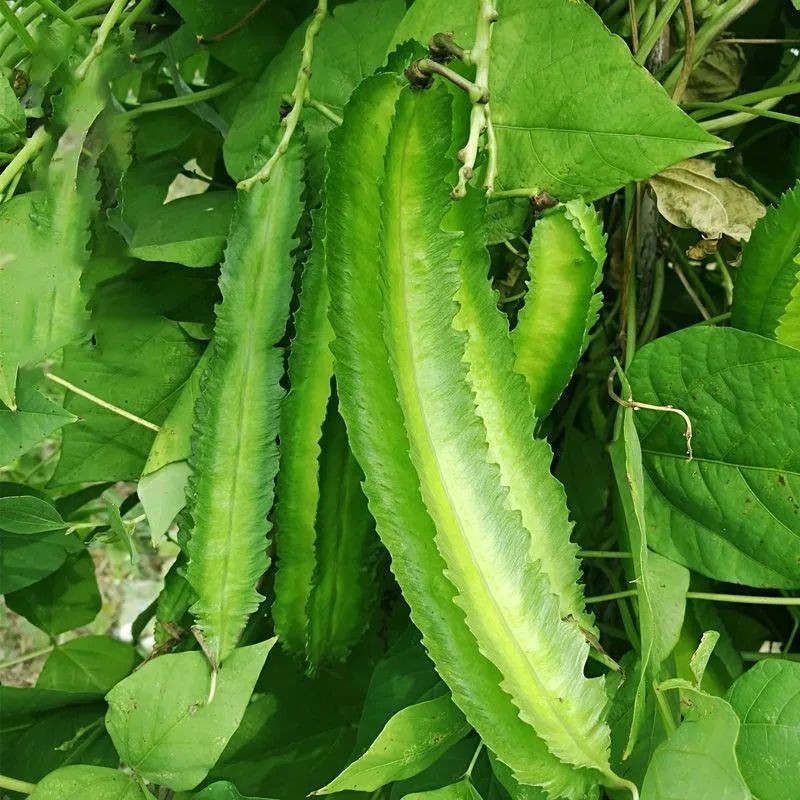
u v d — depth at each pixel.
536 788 0.30
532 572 0.29
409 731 0.30
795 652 0.40
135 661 0.43
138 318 0.38
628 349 0.36
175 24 0.39
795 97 0.40
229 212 0.36
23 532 0.36
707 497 0.33
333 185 0.30
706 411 0.33
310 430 0.32
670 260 0.40
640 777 0.31
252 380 0.32
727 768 0.27
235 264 0.33
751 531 0.33
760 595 0.37
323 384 0.32
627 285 0.36
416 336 0.29
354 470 0.34
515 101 0.32
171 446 0.34
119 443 0.38
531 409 0.31
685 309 0.43
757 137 0.40
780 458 0.32
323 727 0.39
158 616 0.35
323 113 0.33
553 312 0.31
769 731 0.30
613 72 0.31
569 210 0.31
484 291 0.31
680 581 0.33
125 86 0.43
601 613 0.38
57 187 0.35
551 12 0.32
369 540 0.35
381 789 0.37
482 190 0.30
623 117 0.31
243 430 0.32
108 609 0.82
